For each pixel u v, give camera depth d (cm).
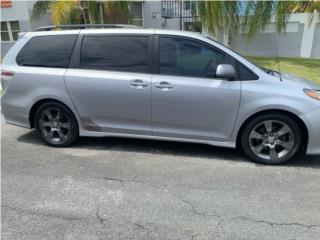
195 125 431
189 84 418
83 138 525
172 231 290
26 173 406
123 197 347
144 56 437
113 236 285
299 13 1755
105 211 322
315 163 423
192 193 352
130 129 458
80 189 364
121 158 447
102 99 453
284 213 314
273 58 1677
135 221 305
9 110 501
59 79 465
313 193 350
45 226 299
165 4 1961
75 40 466
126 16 1661
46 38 480
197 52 423
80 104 465
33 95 479
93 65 457
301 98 395
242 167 414
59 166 425
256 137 418
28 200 343
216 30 1476
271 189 359
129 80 437
